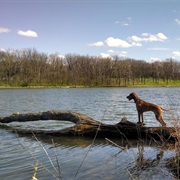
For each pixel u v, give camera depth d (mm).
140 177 7324
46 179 7137
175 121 8086
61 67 120562
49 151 10023
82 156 9344
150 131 11430
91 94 60188
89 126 12523
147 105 12242
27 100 41188
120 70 119625
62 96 52469
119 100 41406
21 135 13141
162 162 8570
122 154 9539
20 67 108500
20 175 7426
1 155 9469
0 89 86188
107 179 7176
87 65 119438
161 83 120688
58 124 16797
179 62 124062
